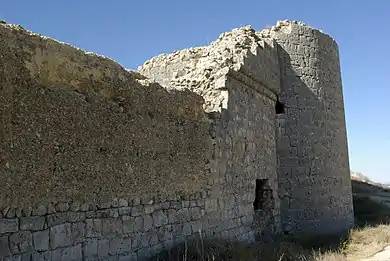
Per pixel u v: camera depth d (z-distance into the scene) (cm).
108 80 789
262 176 1415
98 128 750
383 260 1090
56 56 692
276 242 1289
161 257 852
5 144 587
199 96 1079
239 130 1265
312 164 1606
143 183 855
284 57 1652
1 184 578
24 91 620
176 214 948
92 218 726
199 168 1048
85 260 704
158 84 921
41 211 635
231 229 1176
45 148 646
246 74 1311
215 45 1452
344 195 1708
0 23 610
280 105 1630
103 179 754
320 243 1370
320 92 1683
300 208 1558
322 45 1734
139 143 849
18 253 595
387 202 2778
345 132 1827
